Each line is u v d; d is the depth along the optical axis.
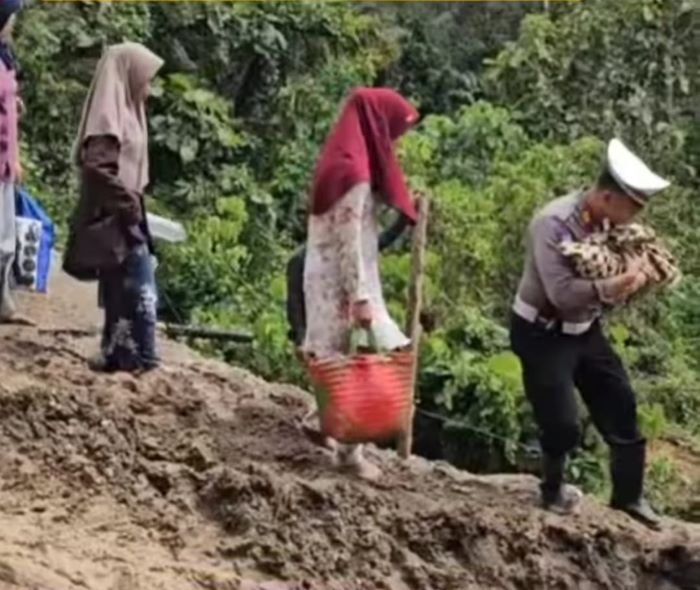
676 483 11.48
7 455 6.23
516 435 10.77
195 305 12.50
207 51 15.49
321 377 6.20
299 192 14.66
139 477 6.18
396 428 6.24
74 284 9.34
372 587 5.79
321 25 15.82
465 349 11.62
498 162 13.82
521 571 6.11
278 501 6.01
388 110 6.30
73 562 5.32
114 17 14.59
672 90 15.76
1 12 7.09
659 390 13.15
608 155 6.13
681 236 14.87
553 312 6.28
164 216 13.84
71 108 14.12
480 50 18.58
